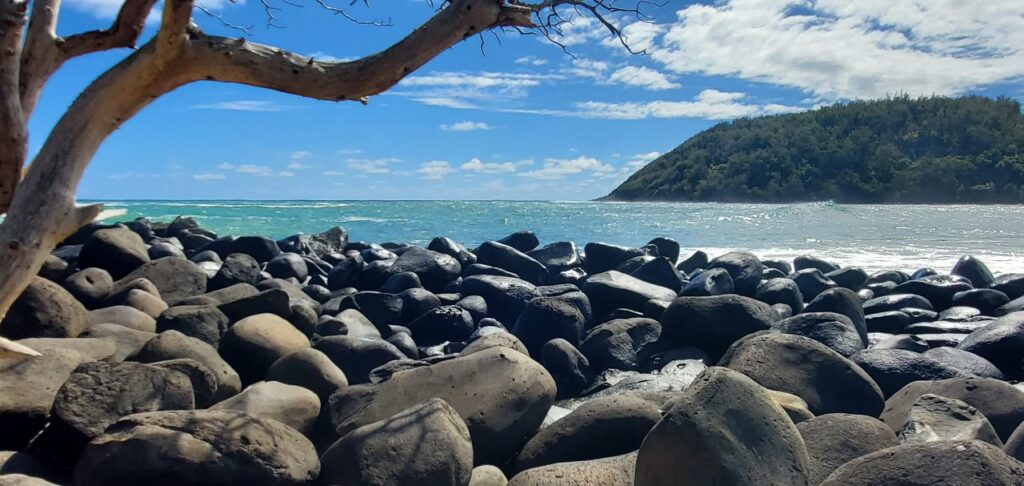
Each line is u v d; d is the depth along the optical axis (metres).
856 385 7.24
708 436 4.64
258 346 7.78
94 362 5.67
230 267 13.03
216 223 36.66
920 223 41.50
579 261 16.61
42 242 4.16
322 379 7.15
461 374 6.54
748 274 14.07
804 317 9.91
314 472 5.26
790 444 4.81
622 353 10.14
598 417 6.06
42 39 5.16
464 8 4.68
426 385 6.49
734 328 10.20
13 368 5.68
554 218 46.44
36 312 7.37
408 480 5.22
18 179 4.77
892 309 12.54
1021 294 13.43
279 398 6.30
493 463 6.25
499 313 12.95
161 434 4.92
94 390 5.43
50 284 7.63
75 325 7.66
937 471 4.15
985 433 5.76
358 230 33.94
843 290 11.35
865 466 4.37
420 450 5.35
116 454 4.83
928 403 6.12
